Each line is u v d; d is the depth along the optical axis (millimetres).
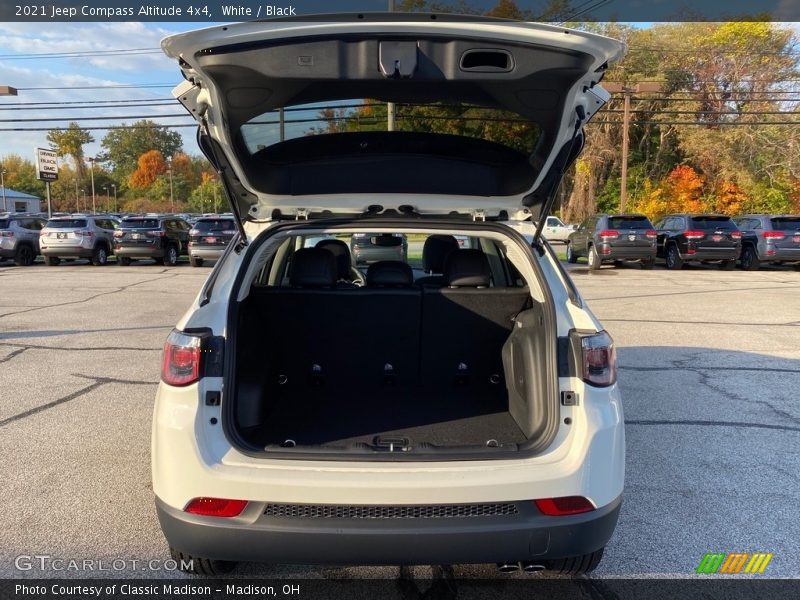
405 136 2863
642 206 35375
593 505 2211
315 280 3494
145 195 108562
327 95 2439
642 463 4035
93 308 10445
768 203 33750
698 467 3973
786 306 10797
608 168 40750
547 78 2172
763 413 5031
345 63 2072
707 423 4789
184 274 17203
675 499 3529
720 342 7742
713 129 35156
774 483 3746
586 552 2219
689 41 37844
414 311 3490
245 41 2029
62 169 105062
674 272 17828
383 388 3611
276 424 3014
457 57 2098
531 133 2633
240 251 2805
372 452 2215
